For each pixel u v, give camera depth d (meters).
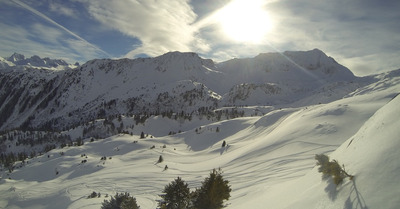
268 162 35.00
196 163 73.88
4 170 118.75
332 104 57.62
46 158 121.75
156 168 71.44
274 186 13.77
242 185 22.53
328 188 6.47
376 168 5.19
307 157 30.92
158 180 53.69
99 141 140.00
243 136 100.44
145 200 36.72
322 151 32.28
